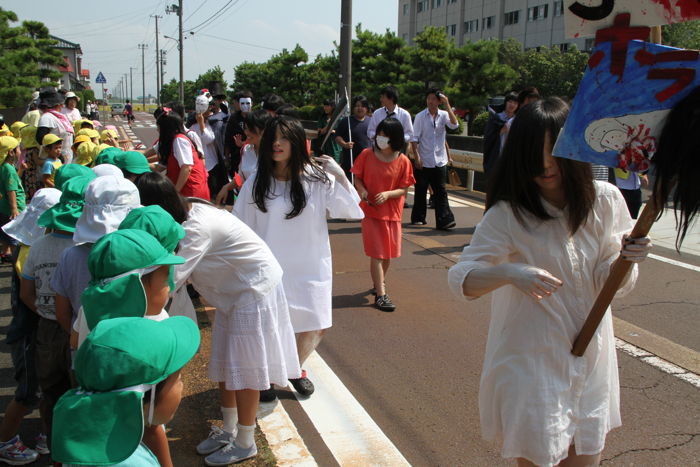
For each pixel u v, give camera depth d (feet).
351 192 12.29
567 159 6.56
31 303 9.58
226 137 26.91
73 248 8.87
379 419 11.82
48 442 9.89
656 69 5.71
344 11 43.52
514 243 7.01
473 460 10.46
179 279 9.02
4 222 20.92
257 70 137.59
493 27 147.74
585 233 7.02
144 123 140.05
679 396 12.62
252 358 9.66
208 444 10.48
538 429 6.68
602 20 5.87
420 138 28.43
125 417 5.47
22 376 10.02
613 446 10.77
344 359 14.53
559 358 6.81
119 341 5.52
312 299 11.98
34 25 115.34
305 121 94.84
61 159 27.12
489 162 24.45
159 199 8.92
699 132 5.57
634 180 20.58
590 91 6.00
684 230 5.90
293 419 11.82
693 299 18.54
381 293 17.97
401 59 87.40
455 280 7.02
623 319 16.90
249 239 9.73
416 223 29.99
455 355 14.78
